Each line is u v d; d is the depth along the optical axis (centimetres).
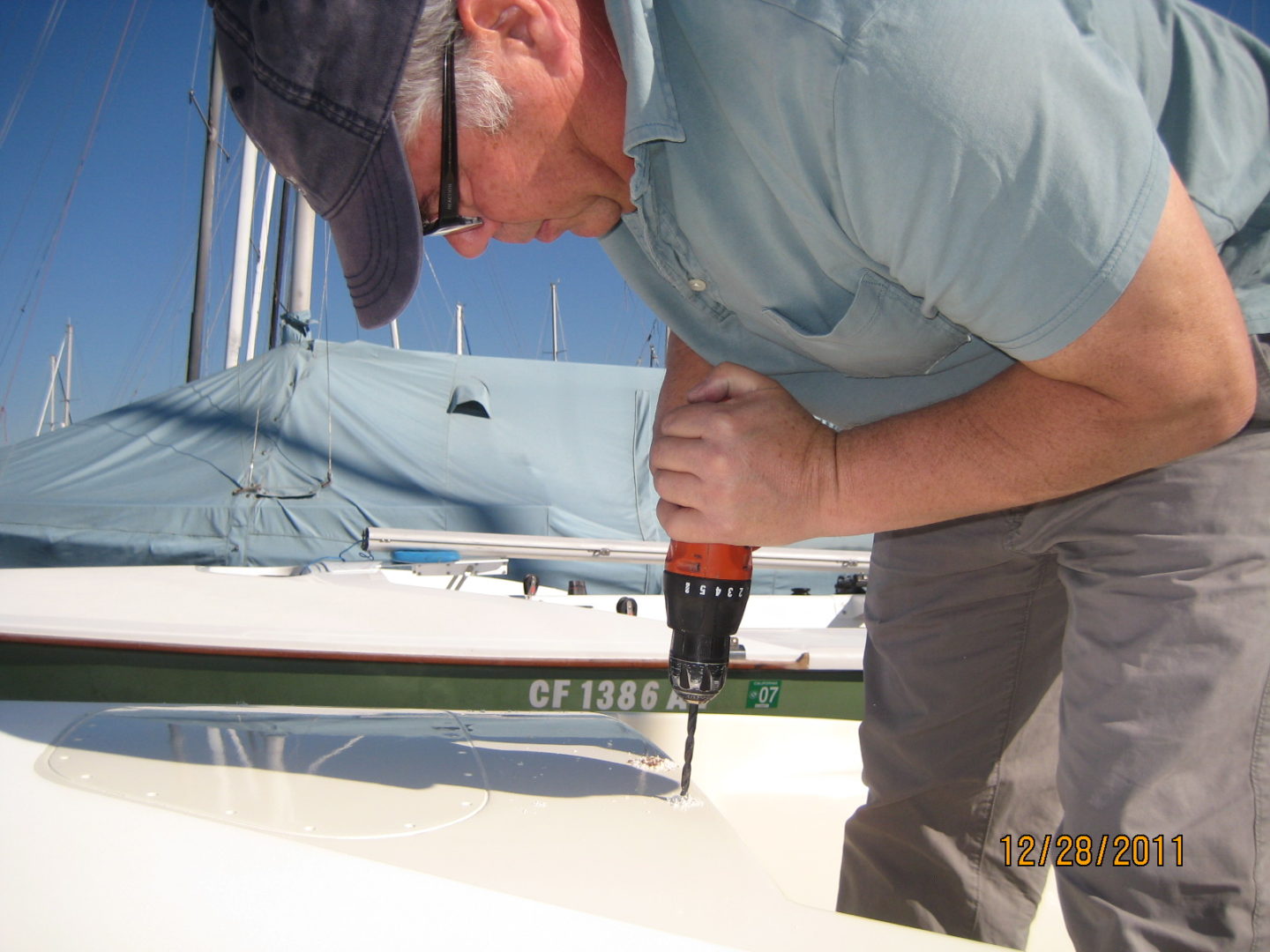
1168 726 76
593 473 573
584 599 263
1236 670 75
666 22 71
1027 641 111
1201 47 81
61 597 155
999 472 70
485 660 148
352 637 146
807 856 147
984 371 90
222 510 513
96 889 51
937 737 116
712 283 89
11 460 555
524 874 61
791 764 155
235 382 595
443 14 73
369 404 581
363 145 73
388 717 95
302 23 72
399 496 533
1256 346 77
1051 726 115
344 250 81
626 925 54
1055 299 60
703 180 76
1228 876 73
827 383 99
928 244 63
